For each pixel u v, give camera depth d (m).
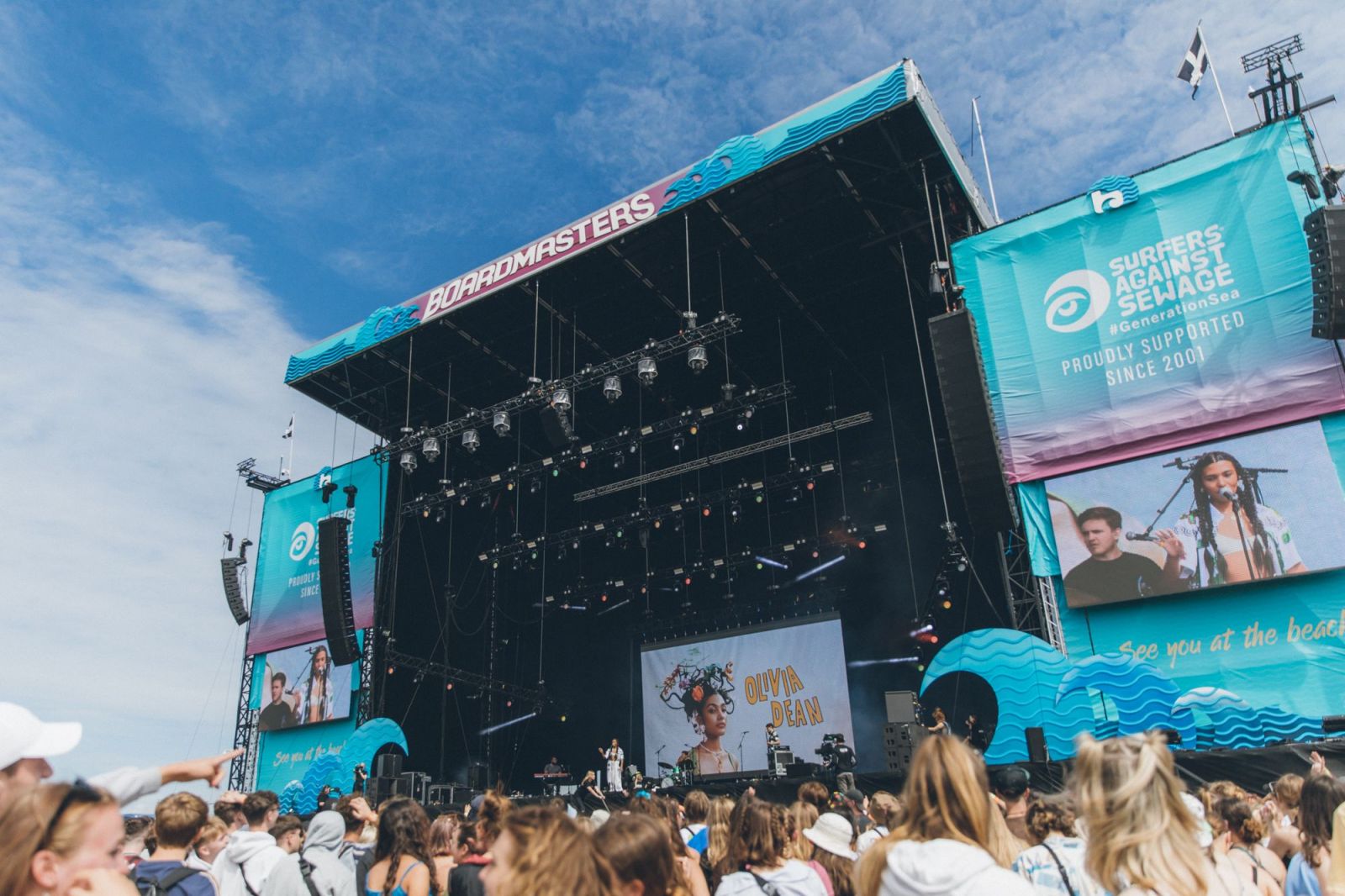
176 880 4.17
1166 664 15.17
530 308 24.47
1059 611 16.30
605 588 30.75
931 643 26.39
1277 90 16.61
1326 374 15.07
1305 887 4.64
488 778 28.03
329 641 23.61
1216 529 15.31
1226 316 16.16
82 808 2.32
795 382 28.06
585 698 32.25
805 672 26.92
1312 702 13.89
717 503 30.02
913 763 2.90
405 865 4.88
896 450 27.81
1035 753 14.09
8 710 2.71
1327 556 14.34
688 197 20.59
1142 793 2.68
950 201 20.89
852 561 28.52
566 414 24.09
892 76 18.45
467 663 29.44
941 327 15.45
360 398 28.58
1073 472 16.80
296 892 4.71
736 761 26.98
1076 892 3.45
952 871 2.56
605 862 2.87
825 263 23.22
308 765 25.16
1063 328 17.59
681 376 27.75
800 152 19.22
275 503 29.14
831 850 5.18
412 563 27.98
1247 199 16.42
